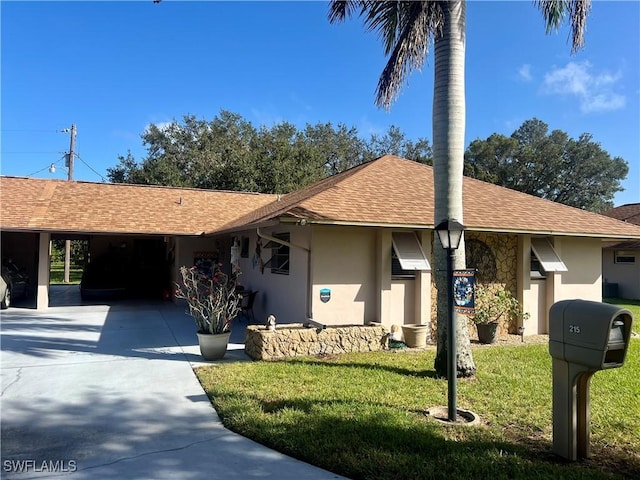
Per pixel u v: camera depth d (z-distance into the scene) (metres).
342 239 9.67
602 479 3.51
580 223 11.82
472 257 11.05
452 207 6.77
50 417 5.04
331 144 41.22
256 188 33.28
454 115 6.76
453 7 6.73
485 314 10.11
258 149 35.16
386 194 10.85
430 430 4.55
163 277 20.45
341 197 10.12
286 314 10.80
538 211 12.09
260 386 6.13
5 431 4.62
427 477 3.53
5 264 16.42
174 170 35.62
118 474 3.65
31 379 6.59
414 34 6.74
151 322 12.37
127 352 8.55
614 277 22.94
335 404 5.29
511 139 43.81
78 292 20.67
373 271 9.94
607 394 6.02
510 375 6.95
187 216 17.38
